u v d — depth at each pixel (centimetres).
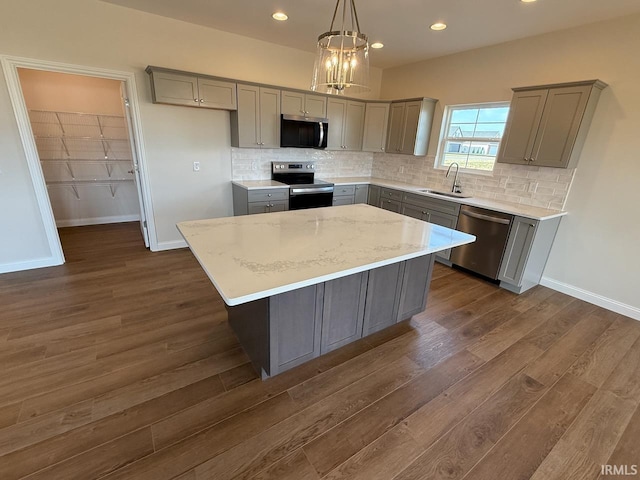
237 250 174
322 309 191
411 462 147
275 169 455
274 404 175
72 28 291
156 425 159
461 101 407
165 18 329
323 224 234
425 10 279
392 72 493
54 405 167
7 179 297
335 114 453
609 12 262
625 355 231
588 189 303
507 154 336
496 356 225
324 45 189
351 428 163
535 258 318
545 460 151
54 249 337
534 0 249
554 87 291
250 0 277
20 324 236
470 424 169
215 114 388
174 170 379
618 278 294
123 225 500
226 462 143
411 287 241
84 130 463
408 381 198
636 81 266
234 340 228
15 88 282
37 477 132
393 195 452
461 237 212
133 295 284
